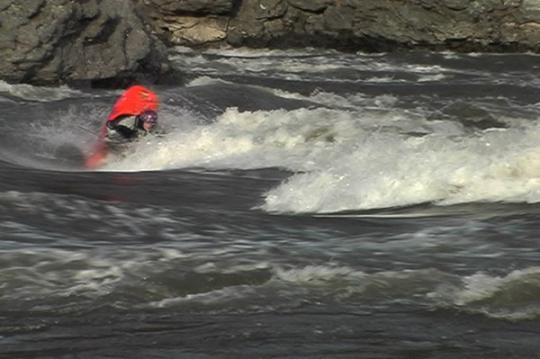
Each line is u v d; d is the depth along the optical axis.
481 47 118.88
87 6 81.88
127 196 44.56
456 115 74.31
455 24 118.75
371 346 25.61
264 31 120.31
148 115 57.81
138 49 82.88
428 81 97.69
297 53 118.00
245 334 26.53
